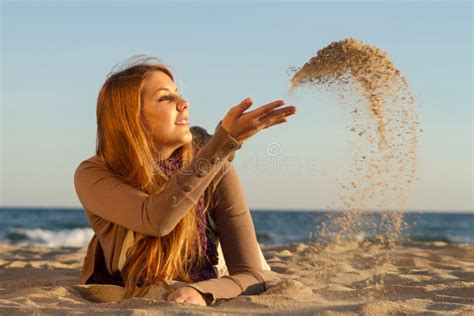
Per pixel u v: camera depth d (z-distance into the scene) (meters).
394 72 2.61
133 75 2.44
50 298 2.34
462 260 4.96
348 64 2.56
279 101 2.06
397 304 2.18
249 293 2.49
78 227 28.59
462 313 2.06
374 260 4.43
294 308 2.17
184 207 2.17
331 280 3.35
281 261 4.54
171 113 2.44
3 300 2.31
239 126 2.08
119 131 2.41
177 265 2.50
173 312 2.03
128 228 2.34
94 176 2.42
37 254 6.23
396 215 2.70
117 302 2.23
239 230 2.62
